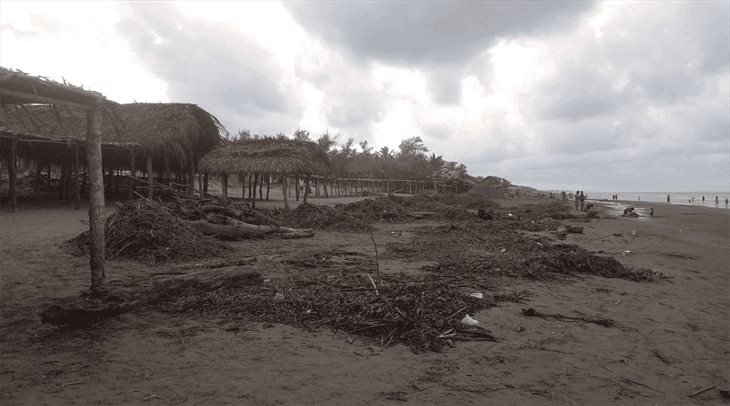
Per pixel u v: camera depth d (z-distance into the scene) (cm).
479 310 648
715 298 819
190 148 2462
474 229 1900
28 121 2127
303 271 887
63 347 466
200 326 543
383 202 2530
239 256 1060
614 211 4131
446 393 390
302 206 1953
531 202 5122
